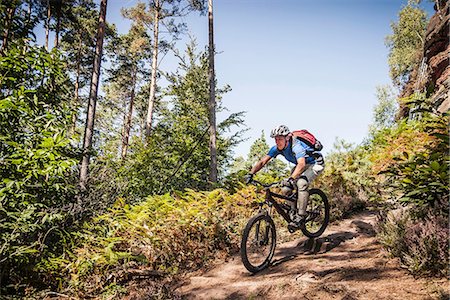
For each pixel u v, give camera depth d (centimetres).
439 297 288
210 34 1564
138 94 3319
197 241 607
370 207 695
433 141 569
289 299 364
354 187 765
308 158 499
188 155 1544
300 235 607
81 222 703
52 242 632
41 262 540
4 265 518
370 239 507
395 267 374
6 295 509
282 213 512
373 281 352
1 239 500
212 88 1532
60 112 604
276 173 1009
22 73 587
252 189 795
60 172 512
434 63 1249
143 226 643
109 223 706
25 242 548
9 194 507
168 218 652
